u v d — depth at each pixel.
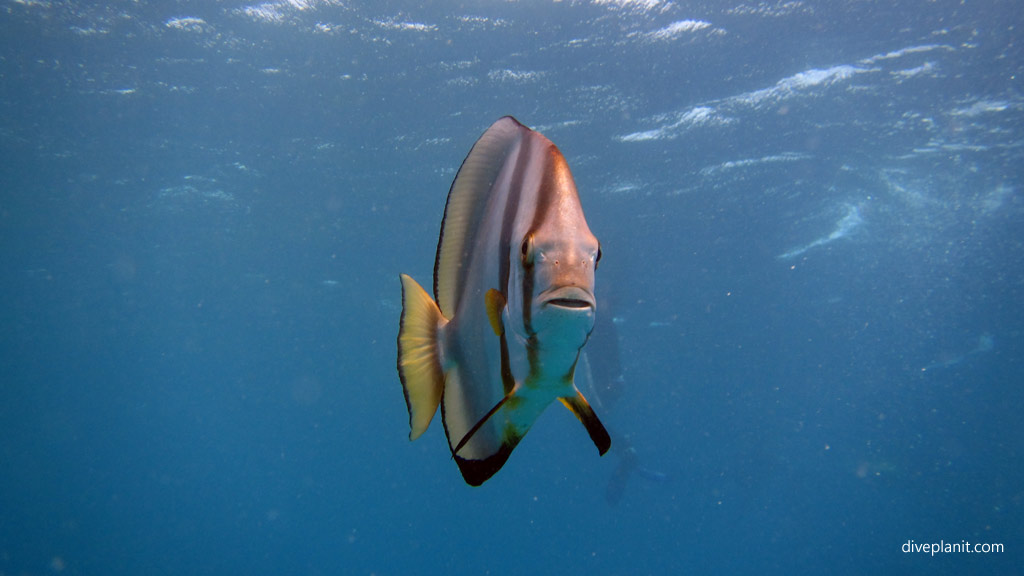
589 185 16.41
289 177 16.52
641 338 33.81
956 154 15.83
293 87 12.65
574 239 0.98
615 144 14.54
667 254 21.88
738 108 13.44
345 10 10.58
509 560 64.25
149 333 35.19
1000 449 47.34
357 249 21.75
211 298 28.45
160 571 57.78
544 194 1.04
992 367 39.41
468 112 13.32
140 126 14.29
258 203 18.23
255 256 22.83
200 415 73.88
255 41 11.41
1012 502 41.84
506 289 1.06
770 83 12.61
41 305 29.02
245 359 42.91
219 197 17.94
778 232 20.62
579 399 1.01
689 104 13.17
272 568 60.75
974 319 30.70
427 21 10.78
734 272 24.27
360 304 29.17
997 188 17.83
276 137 14.57
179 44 11.53
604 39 11.16
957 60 12.02
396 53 11.55
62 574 56.25
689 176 16.34
